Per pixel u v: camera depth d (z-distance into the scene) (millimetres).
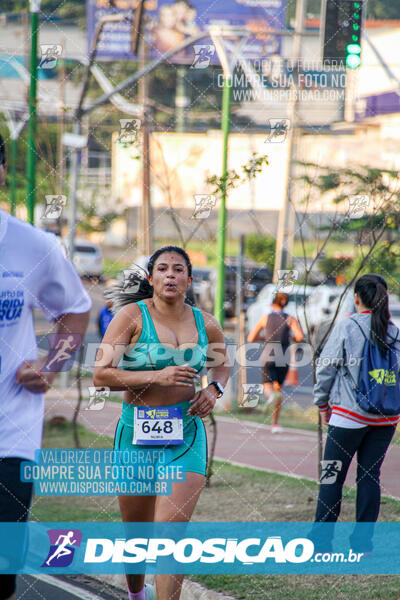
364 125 14938
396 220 7324
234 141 14859
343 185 8039
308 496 6836
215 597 4484
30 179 10984
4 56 13281
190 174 14312
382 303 5004
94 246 20969
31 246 3203
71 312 3367
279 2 19594
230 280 18125
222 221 12445
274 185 12805
